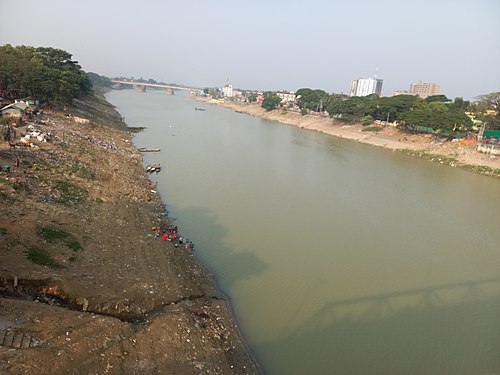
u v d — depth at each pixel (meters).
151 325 17.78
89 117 78.00
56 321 15.84
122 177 41.75
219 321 20.53
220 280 25.31
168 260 25.62
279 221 36.66
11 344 14.01
